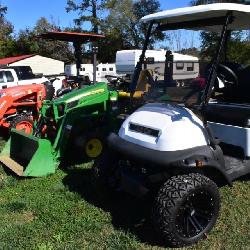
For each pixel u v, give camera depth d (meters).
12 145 6.29
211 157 3.85
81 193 5.00
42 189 5.17
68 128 5.86
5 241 3.86
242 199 4.73
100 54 35.44
